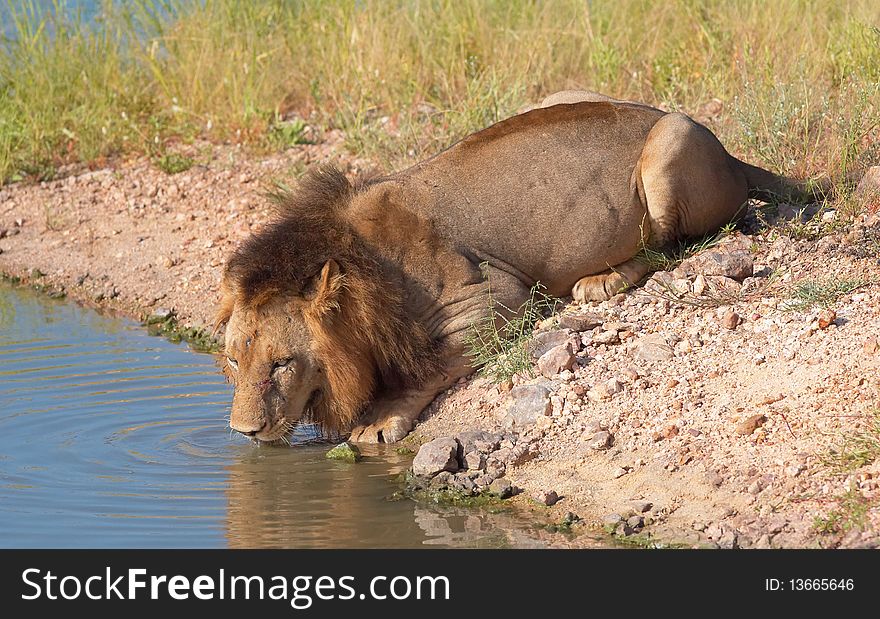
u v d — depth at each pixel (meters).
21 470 10.45
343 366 11.01
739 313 11.44
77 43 21.95
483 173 11.95
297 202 11.57
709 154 12.38
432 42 20.58
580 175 12.15
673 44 19.31
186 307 15.31
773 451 9.40
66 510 9.60
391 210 11.50
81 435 11.30
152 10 22.58
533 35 19.91
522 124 12.28
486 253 11.77
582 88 18.94
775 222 13.07
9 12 23.38
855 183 13.38
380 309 11.02
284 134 19.47
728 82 17.41
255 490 10.05
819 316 10.79
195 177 18.62
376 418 11.45
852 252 12.02
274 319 10.84
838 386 9.88
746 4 19.25
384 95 19.81
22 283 17.02
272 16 22.17
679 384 10.59
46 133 20.38
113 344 14.34
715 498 9.12
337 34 21.25
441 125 18.23
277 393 10.84
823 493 8.81
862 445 9.03
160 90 21.59
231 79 20.55
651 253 12.57
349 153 18.53
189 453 10.93
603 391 10.66
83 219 18.14
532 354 11.46
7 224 18.39
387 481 10.25
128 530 9.23
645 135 12.51
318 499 9.86
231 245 16.44
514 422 10.70
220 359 13.05
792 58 16.89
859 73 15.73
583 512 9.38
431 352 11.38
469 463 10.16
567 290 12.55
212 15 21.81
